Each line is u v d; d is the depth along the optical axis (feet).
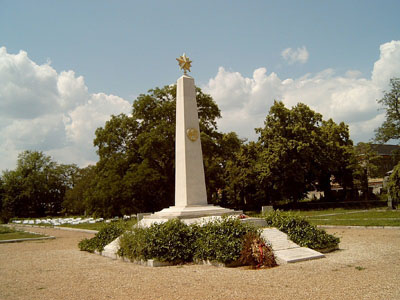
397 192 87.15
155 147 105.91
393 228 59.31
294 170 126.21
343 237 52.37
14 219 182.91
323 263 32.68
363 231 58.95
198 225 40.42
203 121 119.44
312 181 144.56
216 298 21.95
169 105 112.68
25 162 241.76
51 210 252.21
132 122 119.14
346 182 146.00
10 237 75.05
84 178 223.71
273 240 39.17
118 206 110.52
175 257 35.88
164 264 35.55
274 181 133.80
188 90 54.39
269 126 138.62
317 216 95.76
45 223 142.10
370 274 27.04
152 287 25.67
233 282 26.35
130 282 27.73
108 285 26.96
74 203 215.31
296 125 128.77
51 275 32.17
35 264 39.19
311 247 39.06
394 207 103.35
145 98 116.16
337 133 151.74
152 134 105.09
